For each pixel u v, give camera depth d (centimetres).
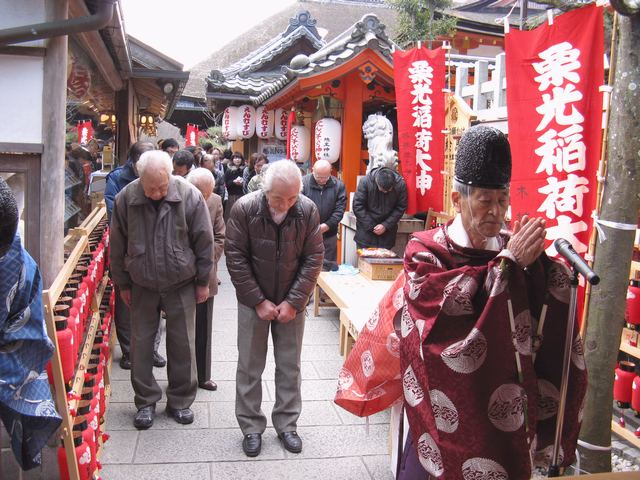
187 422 433
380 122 724
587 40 339
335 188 729
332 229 725
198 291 433
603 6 334
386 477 366
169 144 664
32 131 340
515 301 196
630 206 285
